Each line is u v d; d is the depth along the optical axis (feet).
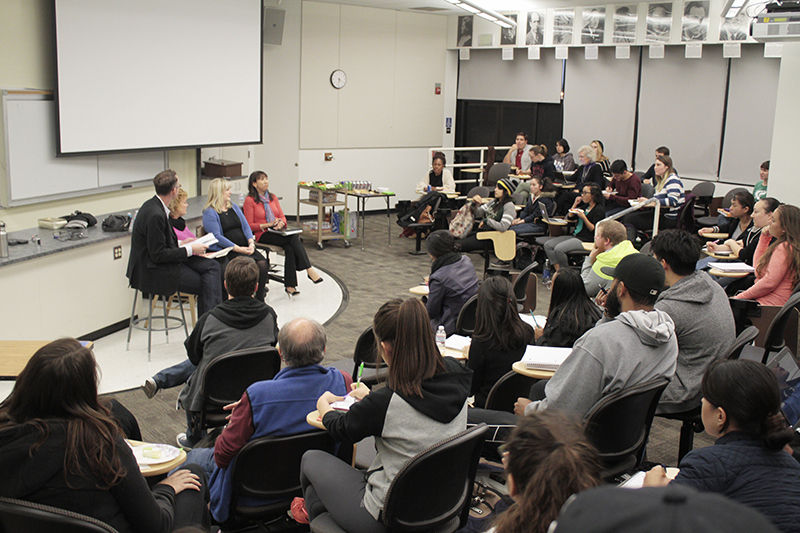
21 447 6.02
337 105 38.22
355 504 7.67
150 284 17.61
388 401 7.45
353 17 37.83
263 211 23.71
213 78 25.18
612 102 36.60
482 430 7.39
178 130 24.11
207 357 11.99
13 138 18.71
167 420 14.08
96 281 18.76
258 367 11.64
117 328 19.75
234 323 12.00
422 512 7.45
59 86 19.83
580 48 37.24
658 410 10.53
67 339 6.52
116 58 21.50
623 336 8.90
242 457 8.57
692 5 31.89
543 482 4.53
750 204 19.74
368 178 40.22
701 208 30.66
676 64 34.06
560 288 11.90
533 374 10.39
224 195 20.94
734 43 31.01
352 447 9.22
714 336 10.30
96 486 6.23
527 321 13.70
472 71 42.19
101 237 18.67
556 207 28.48
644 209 27.81
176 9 23.34
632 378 8.86
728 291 17.92
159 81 23.09
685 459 6.30
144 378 16.22
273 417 8.59
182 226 19.97
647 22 33.45
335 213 31.91
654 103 35.12
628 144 36.40
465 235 26.63
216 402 11.60
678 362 10.41
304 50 36.55
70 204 20.99
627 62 35.70
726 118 32.86
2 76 18.51
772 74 31.07
